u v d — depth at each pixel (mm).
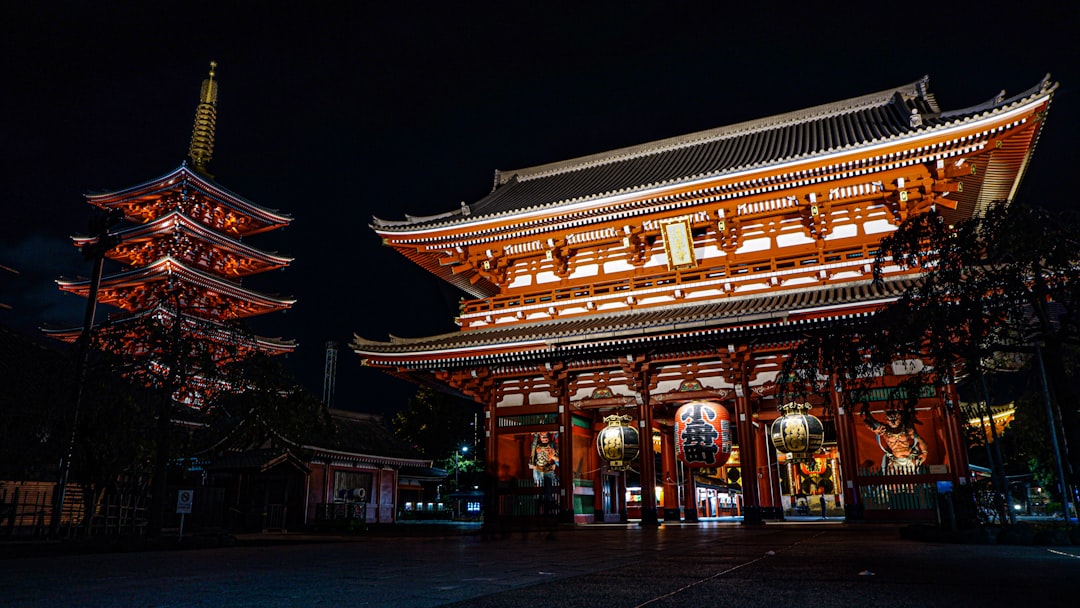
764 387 27641
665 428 33594
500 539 19219
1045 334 14320
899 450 25047
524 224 32312
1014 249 14117
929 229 16125
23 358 26531
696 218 30672
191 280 56500
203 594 6781
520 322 33594
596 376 30922
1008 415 33812
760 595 6223
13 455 21109
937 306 14812
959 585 6898
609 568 9289
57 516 19250
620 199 30250
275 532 32594
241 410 19859
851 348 16109
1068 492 16469
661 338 27453
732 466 43094
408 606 5809
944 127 25266
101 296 59531
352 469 44281
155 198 61625
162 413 19422
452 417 71000
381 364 32375
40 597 6625
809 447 25141
